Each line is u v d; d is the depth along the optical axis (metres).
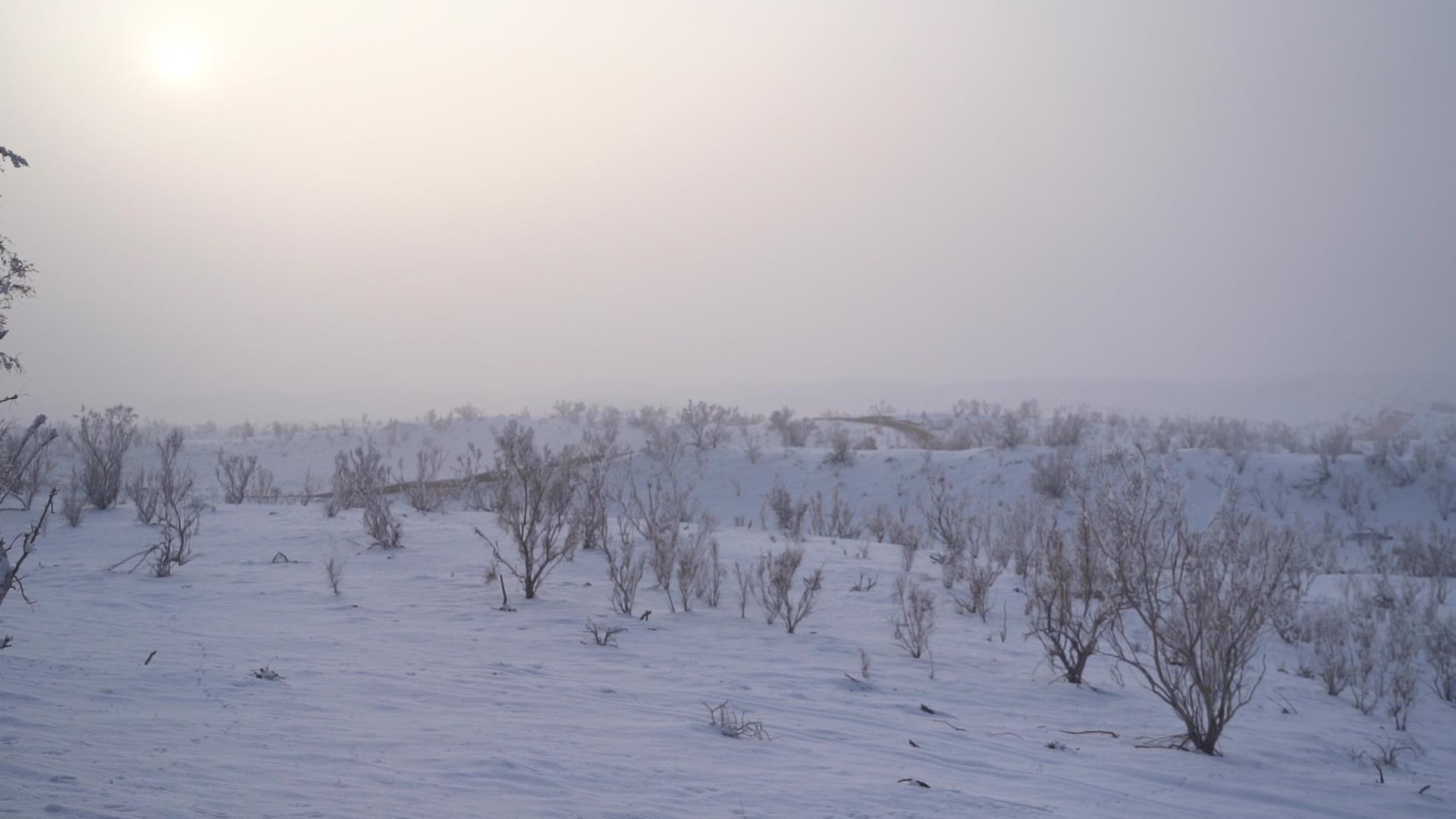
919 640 12.05
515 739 6.32
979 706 9.51
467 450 54.44
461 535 21.58
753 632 12.88
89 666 7.74
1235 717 10.10
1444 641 13.16
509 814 4.68
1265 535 10.16
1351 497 33.50
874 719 8.27
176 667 7.95
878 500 38.22
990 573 16.47
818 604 15.59
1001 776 6.59
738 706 8.21
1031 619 15.03
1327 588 19.77
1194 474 35.59
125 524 22.69
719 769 6.03
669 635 12.30
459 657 9.73
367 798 4.73
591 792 5.25
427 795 4.89
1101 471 10.97
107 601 12.66
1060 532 12.75
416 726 6.52
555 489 16.00
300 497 33.91
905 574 19.14
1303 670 13.08
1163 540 9.41
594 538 20.08
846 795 5.62
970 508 33.78
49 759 4.83
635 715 7.49
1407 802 6.99
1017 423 44.69
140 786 4.52
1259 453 38.19
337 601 13.76
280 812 4.34
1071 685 10.90
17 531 21.09
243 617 11.96
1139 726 9.23
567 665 9.76
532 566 15.84
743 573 17.83
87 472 25.44
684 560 15.09
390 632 11.22
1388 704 11.31
